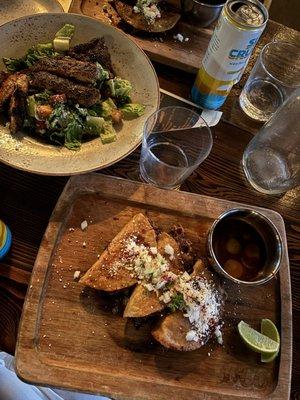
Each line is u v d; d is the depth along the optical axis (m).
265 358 0.35
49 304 0.34
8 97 0.38
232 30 0.36
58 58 0.41
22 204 0.38
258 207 0.41
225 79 0.41
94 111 0.40
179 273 0.35
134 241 0.35
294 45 0.48
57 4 0.45
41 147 0.37
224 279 0.36
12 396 0.34
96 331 0.33
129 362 0.33
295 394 0.36
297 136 0.42
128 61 0.42
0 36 0.40
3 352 0.35
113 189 0.38
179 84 0.45
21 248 0.37
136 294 0.33
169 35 0.46
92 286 0.33
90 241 0.36
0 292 0.35
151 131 0.41
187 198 0.39
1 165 0.39
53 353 0.33
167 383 0.33
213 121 0.44
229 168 0.43
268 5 0.53
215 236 0.37
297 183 0.42
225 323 0.36
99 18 0.46
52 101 0.38
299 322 0.39
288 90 0.45
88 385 0.32
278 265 0.35
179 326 0.33
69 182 0.37
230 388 0.34
